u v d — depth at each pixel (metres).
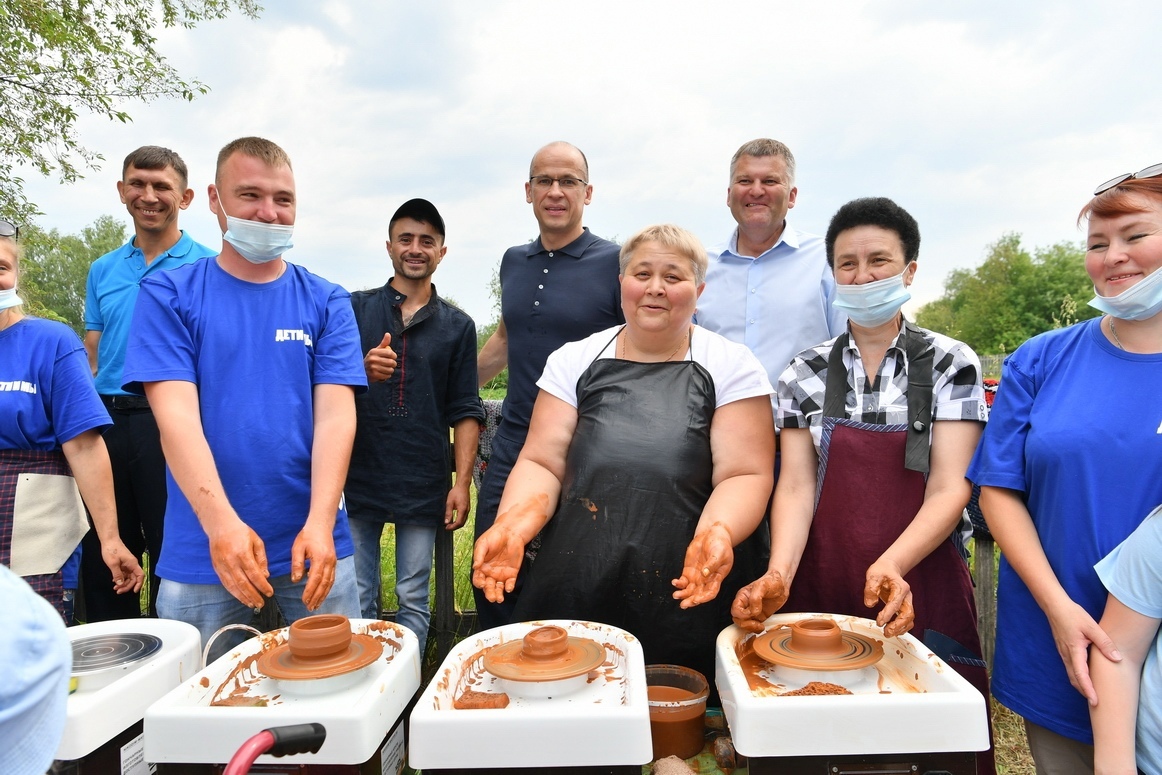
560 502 2.17
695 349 2.26
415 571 3.53
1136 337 1.81
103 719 1.41
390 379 3.42
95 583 3.50
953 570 2.20
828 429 2.22
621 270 2.25
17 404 2.49
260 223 2.22
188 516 2.22
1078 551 1.77
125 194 3.64
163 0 10.41
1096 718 1.60
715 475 2.14
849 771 1.35
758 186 3.15
